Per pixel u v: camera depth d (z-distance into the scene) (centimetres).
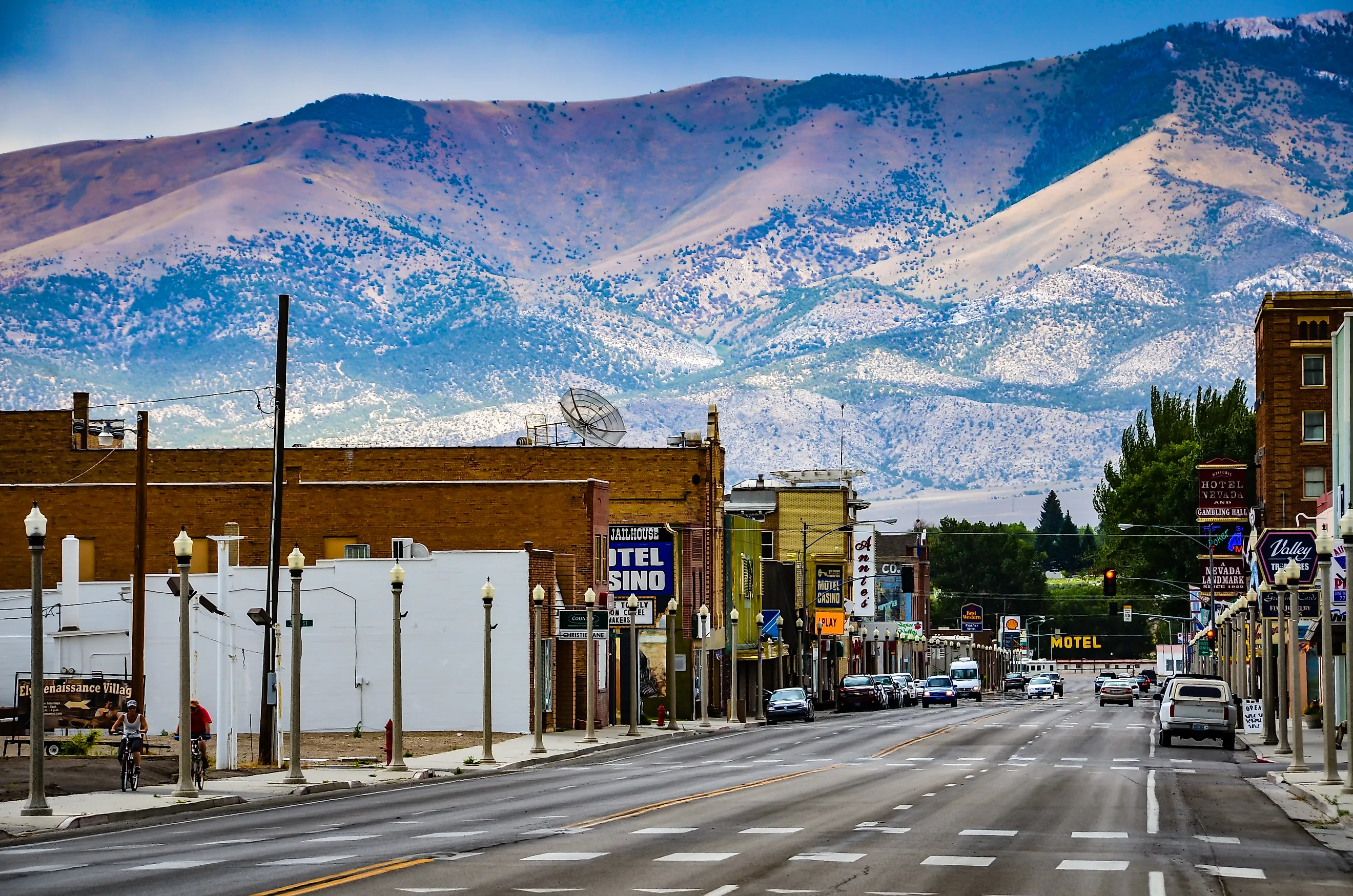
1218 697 14425
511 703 15812
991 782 9812
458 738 14862
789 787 9362
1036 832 6731
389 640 15712
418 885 4972
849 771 10925
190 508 18412
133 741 8994
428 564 15862
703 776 10438
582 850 5994
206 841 6525
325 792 9538
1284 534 15212
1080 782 9856
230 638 11019
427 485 18125
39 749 7606
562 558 17538
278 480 11500
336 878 5141
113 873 5350
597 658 18075
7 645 15412
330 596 15738
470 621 15775
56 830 7212
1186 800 8569
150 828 7288
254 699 15512
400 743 11062
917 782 9825
